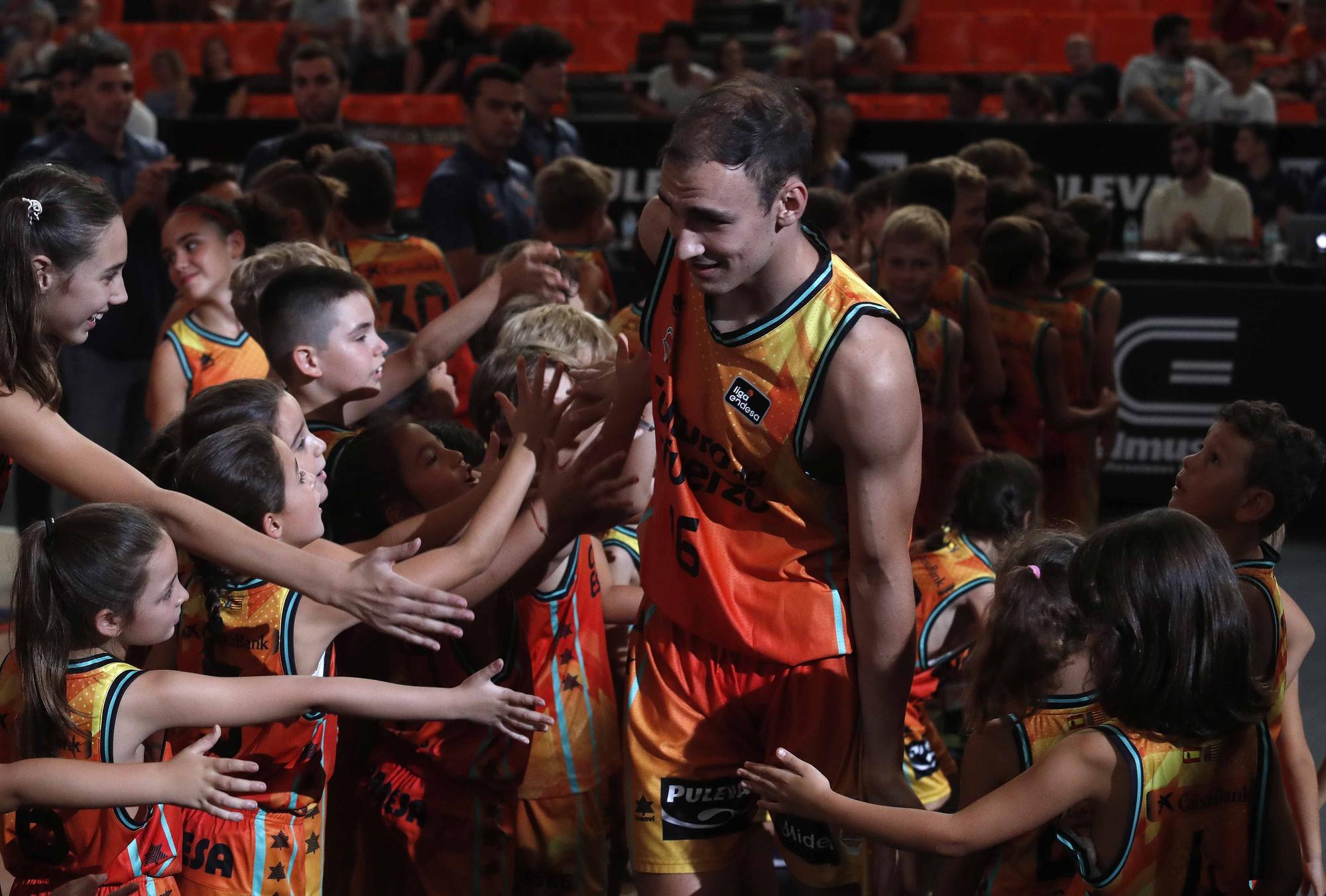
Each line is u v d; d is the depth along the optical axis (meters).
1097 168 7.26
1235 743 1.89
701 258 1.85
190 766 1.84
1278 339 6.01
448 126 8.11
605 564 2.92
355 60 10.48
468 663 2.45
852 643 2.06
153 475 2.37
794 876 2.23
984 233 4.73
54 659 1.88
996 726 2.08
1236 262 6.34
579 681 2.57
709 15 12.30
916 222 3.95
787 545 2.05
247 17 12.63
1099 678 1.86
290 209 4.08
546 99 6.41
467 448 2.66
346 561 2.03
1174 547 1.83
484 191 5.51
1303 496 2.19
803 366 1.92
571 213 4.64
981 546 3.08
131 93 5.86
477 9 10.70
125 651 2.01
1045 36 11.68
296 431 2.28
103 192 2.10
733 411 1.98
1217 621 1.81
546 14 12.86
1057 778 1.84
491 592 2.27
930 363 4.04
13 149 7.38
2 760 2.02
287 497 2.13
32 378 2.04
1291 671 2.31
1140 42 11.57
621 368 2.34
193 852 2.14
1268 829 1.93
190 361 3.69
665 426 2.07
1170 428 6.15
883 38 10.71
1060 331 4.75
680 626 2.12
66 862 1.97
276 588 2.12
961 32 11.77
